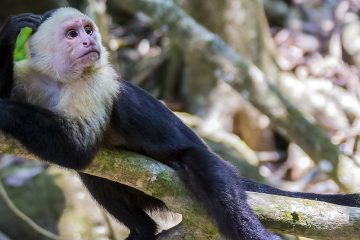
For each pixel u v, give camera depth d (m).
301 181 14.95
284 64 17.38
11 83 8.41
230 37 15.89
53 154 7.68
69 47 8.19
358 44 17.89
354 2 18.94
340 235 8.31
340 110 15.97
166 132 8.89
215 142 14.83
